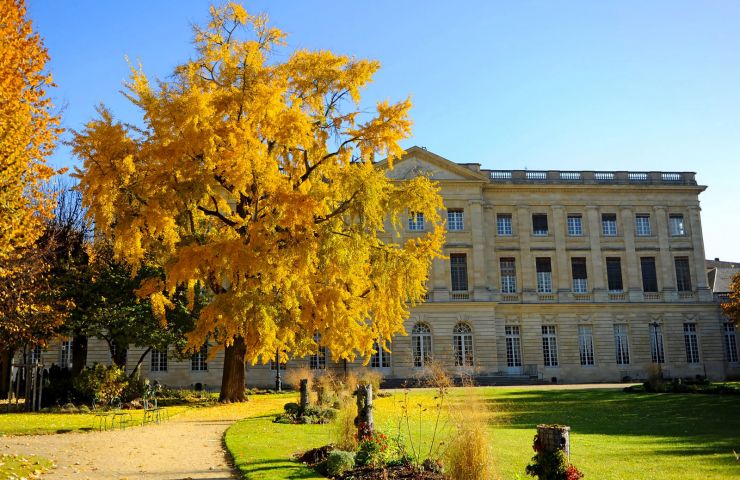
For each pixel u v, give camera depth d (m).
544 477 10.33
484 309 57.69
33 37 19.30
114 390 30.84
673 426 23.17
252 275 17.03
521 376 55.56
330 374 34.03
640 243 62.28
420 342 56.75
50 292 30.25
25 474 12.78
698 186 63.25
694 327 61.66
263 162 16.78
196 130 16.11
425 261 20.52
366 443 13.37
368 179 18.39
